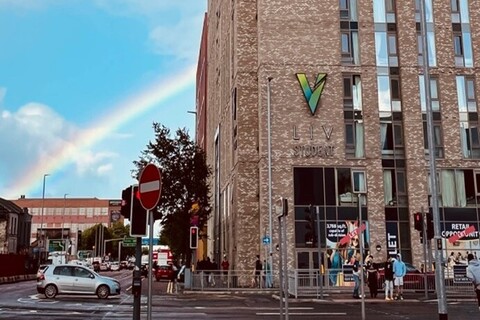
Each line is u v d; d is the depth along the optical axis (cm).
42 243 8775
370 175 3453
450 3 3741
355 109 3544
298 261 3272
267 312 1866
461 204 3469
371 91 3578
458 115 3594
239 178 3628
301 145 3447
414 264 3316
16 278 5253
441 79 3634
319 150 3450
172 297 2616
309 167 3425
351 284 2759
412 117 3553
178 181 3900
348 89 3569
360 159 3469
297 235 3309
